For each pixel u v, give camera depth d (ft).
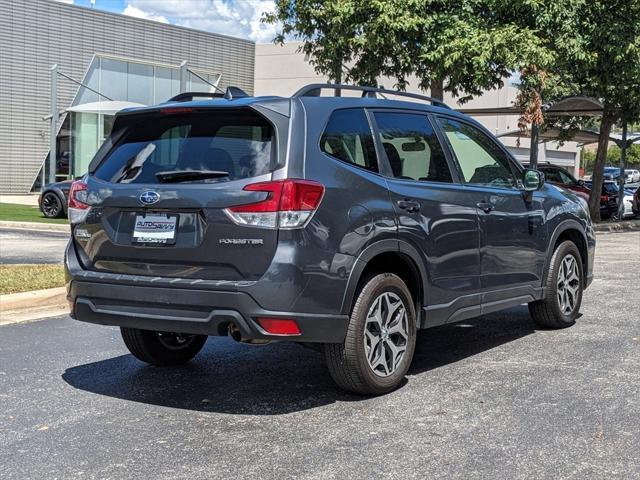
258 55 124.57
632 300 27.50
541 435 13.39
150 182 15.14
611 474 11.65
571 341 21.01
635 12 61.21
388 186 16.02
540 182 20.33
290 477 11.60
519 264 20.25
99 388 16.76
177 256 14.44
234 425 14.19
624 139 80.89
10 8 92.38
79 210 15.98
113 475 11.75
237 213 13.89
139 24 105.40
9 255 38.86
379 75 61.52
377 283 15.47
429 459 12.30
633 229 72.18
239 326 13.80
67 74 98.02
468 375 17.57
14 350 20.24
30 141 96.07
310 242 14.05
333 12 56.13
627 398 15.55
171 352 18.54
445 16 54.34
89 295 15.40
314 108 15.25
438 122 18.57
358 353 15.07
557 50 58.80
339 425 14.10
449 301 17.62
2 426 14.14
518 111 69.67
